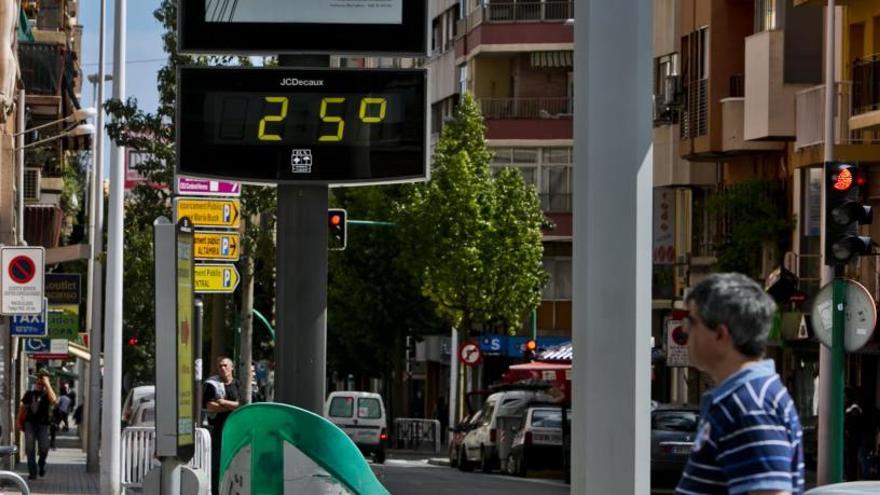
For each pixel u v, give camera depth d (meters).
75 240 149.00
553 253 113.75
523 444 66.50
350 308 109.50
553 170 113.81
